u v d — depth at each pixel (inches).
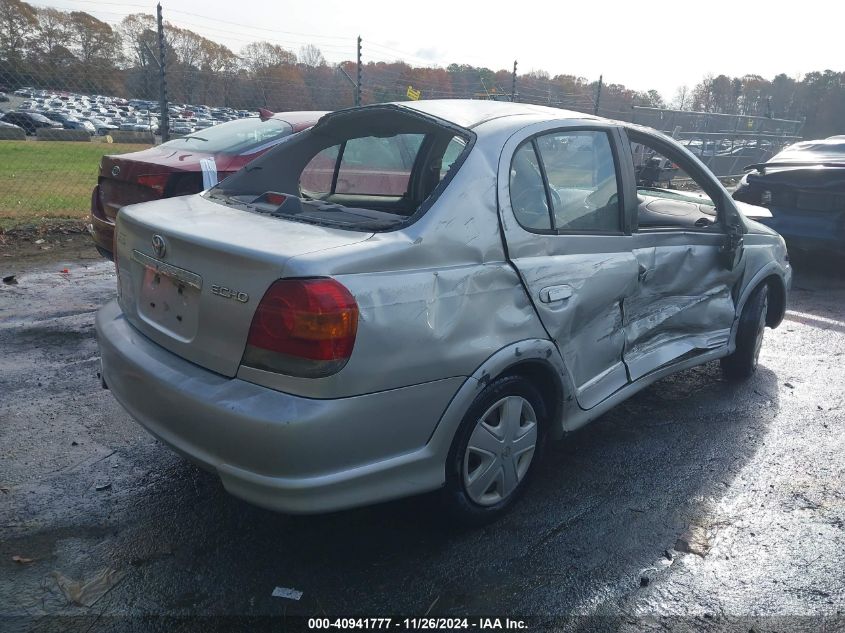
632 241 143.1
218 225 108.7
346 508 96.3
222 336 97.9
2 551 108.6
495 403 113.7
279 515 121.8
